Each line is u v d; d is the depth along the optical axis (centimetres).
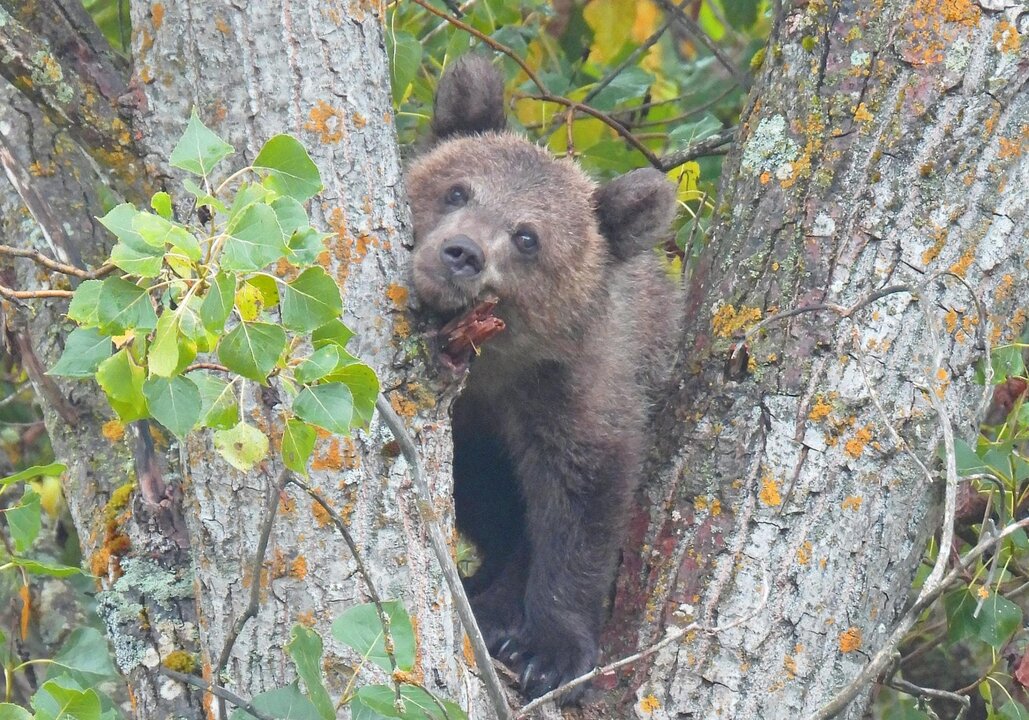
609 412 1209
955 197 911
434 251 933
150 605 841
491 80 1295
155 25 803
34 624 1237
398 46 1262
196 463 775
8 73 798
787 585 890
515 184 1198
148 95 805
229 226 554
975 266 909
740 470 925
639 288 1323
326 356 600
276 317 722
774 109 987
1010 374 976
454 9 1452
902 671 1309
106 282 557
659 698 895
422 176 1225
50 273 952
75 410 941
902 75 930
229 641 700
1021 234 920
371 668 753
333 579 762
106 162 812
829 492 898
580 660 1076
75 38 847
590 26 1609
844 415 902
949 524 739
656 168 1345
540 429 1192
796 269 940
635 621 967
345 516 768
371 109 815
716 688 883
